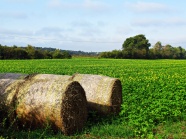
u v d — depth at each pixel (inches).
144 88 706.2
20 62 2423.7
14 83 418.6
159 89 695.7
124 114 481.7
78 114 418.9
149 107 504.4
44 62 2497.5
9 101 403.9
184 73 1371.8
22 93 406.0
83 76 512.4
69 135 404.2
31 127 409.7
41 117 399.2
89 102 494.0
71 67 1752.0
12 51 3408.0
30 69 1480.1
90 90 497.0
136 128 405.1
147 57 4702.3
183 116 495.8
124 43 5871.1
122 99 544.1
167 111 490.6
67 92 399.9
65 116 397.4
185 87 744.3
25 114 403.9
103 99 488.1
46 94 398.9
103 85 494.6
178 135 399.9
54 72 1279.5
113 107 493.0
